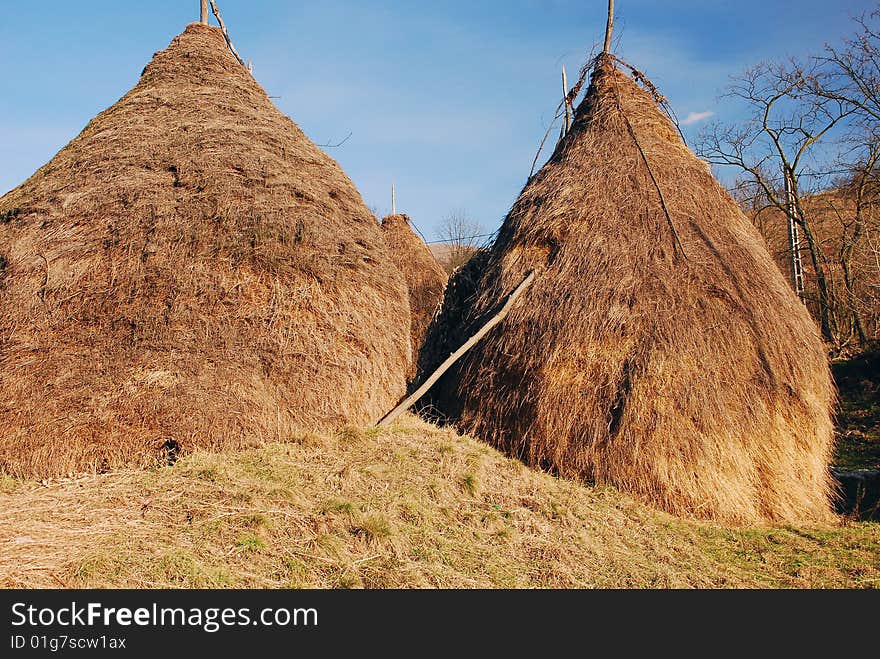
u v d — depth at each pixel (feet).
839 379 50.98
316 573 15.43
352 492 19.36
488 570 16.93
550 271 27.20
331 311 24.14
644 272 25.95
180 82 30.48
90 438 19.57
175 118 28.14
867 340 62.03
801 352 25.91
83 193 24.03
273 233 24.45
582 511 21.44
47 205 23.79
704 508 22.77
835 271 69.67
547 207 29.07
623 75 33.68
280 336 22.75
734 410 23.58
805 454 24.88
